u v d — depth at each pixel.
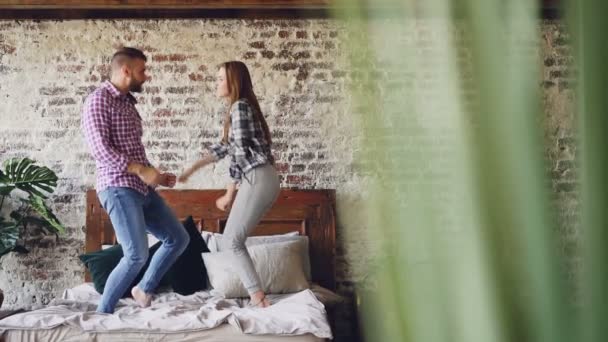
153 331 3.38
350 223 0.25
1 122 5.36
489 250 0.23
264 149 3.83
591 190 0.23
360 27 0.24
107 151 3.65
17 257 5.34
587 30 0.23
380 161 0.24
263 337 3.35
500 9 0.23
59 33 5.42
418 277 0.24
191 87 5.48
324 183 5.48
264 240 5.13
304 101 5.49
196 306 3.97
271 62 5.50
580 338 0.22
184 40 5.49
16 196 5.36
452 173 0.23
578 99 0.23
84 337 3.37
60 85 5.41
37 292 5.33
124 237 3.74
